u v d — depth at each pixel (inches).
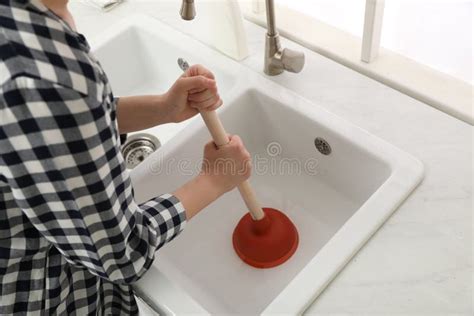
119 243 21.6
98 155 19.3
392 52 37.3
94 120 18.8
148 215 24.5
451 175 30.2
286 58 35.3
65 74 18.0
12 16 17.6
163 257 33.9
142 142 42.4
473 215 28.3
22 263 24.1
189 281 33.6
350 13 38.6
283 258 33.8
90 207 20.1
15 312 24.8
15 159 18.5
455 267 26.5
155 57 44.2
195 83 27.0
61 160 18.7
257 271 34.0
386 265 26.9
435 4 33.4
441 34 34.3
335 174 36.4
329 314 25.5
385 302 25.6
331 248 27.3
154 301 27.1
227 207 37.9
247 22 42.1
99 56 42.5
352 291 26.2
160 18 43.6
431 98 33.7
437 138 32.0
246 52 38.9
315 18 41.0
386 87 35.4
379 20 34.1
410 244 27.5
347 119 33.8
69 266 25.9
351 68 37.2
